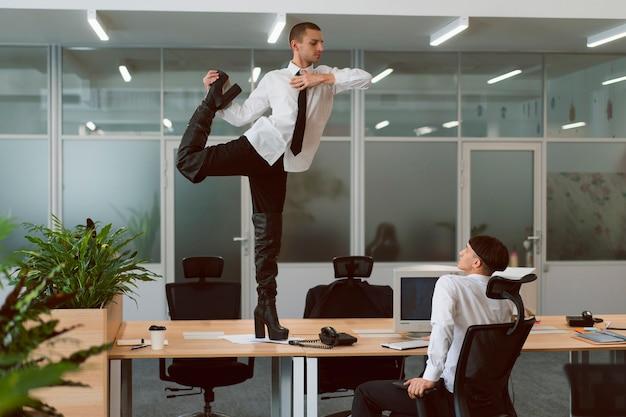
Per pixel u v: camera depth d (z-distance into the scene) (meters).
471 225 8.98
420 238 8.92
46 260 4.02
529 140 9.01
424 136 8.89
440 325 3.75
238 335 4.76
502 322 3.93
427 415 3.80
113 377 4.17
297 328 5.03
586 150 9.09
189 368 5.22
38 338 1.49
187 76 8.62
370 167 8.85
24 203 8.43
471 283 3.90
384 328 5.04
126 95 8.55
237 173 3.96
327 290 5.59
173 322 5.26
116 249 4.16
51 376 1.19
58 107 8.44
